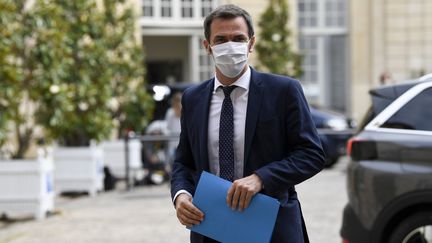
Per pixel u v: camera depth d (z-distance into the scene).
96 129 11.80
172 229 8.35
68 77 11.18
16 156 9.78
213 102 3.50
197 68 20.03
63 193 12.04
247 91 3.42
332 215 9.05
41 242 7.71
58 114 9.84
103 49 12.87
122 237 7.91
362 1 20.53
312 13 20.98
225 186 3.29
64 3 12.13
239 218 3.24
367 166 5.62
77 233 8.22
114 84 14.08
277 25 18.72
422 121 5.53
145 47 21.16
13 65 9.15
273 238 3.35
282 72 18.50
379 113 5.79
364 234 5.59
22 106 11.15
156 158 13.32
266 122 3.36
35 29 9.54
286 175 3.27
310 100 21.06
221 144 3.41
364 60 20.58
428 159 5.34
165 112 15.48
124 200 11.12
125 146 12.54
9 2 9.09
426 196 5.28
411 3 20.45
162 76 21.84
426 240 5.33
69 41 10.29
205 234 3.29
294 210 3.45
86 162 11.84
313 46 21.09
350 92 20.70
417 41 20.52
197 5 19.89
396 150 5.50
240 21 3.34
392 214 5.45
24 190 9.29
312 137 3.37
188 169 3.66
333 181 12.77
